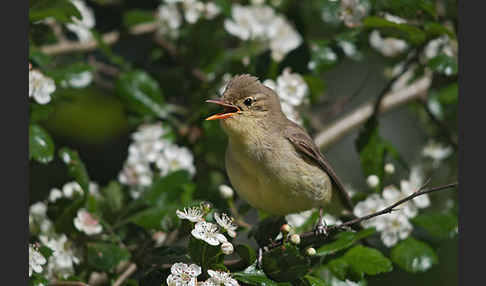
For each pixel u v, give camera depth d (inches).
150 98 438.9
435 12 405.7
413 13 399.5
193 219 292.8
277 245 317.4
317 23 509.4
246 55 453.4
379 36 466.3
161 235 396.5
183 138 452.1
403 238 382.3
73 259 366.6
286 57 434.3
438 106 478.0
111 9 536.1
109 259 364.2
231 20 451.5
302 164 362.6
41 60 382.0
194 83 476.7
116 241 378.6
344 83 596.4
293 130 371.6
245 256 313.0
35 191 439.5
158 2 531.8
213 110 439.5
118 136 536.4
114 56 441.4
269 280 302.8
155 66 491.2
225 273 288.2
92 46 463.5
